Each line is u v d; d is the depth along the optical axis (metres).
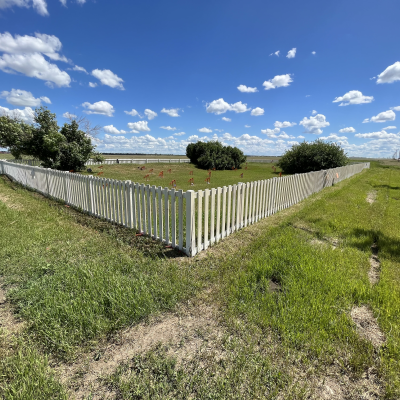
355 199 9.10
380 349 2.05
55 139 18.06
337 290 2.88
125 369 1.84
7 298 2.64
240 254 4.07
